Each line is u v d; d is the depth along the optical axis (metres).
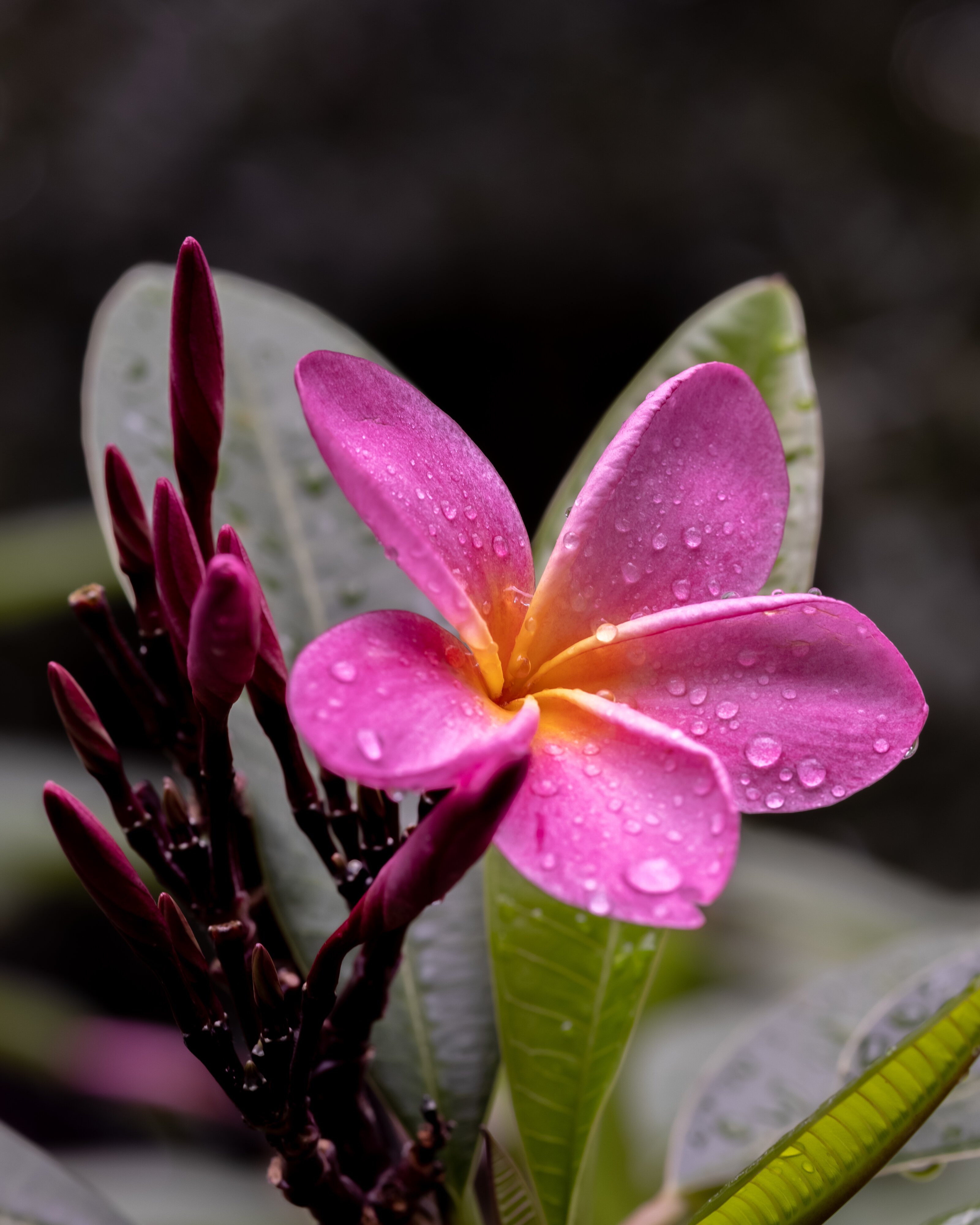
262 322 0.57
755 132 2.73
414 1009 0.52
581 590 0.45
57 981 1.72
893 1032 0.52
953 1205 0.69
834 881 1.07
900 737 0.44
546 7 2.76
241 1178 0.82
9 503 2.43
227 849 0.46
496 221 2.62
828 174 2.74
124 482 0.47
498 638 0.45
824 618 0.45
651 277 2.71
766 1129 0.53
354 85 2.65
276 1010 0.44
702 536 0.46
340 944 0.44
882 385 2.41
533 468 2.80
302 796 0.46
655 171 2.67
